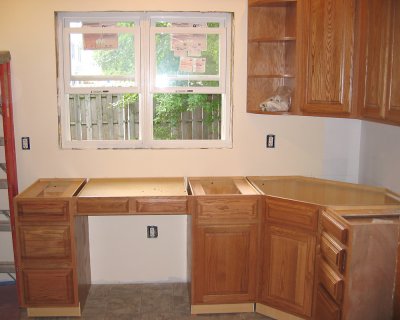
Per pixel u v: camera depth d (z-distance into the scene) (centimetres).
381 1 233
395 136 297
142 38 340
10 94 328
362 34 257
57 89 338
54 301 308
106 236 356
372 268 233
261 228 305
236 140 352
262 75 326
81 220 325
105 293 347
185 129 359
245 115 349
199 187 328
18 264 303
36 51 331
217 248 306
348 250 232
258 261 310
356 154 358
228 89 350
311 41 289
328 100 282
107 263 360
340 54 271
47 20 329
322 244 270
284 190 338
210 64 348
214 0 334
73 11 331
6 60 320
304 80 298
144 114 349
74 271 305
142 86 345
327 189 331
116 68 345
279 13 337
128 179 349
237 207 301
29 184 346
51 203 295
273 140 353
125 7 331
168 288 356
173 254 362
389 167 306
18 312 320
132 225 356
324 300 263
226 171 355
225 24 345
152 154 349
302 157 357
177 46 344
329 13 275
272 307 310
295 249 291
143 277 363
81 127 354
